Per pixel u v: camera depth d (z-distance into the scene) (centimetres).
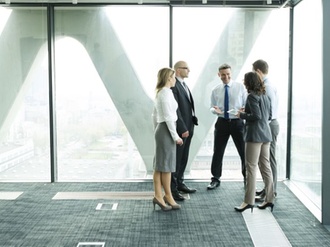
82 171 612
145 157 614
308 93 518
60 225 421
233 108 541
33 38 589
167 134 447
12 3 577
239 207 464
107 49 596
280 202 495
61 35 593
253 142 439
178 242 377
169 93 444
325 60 403
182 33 591
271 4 573
